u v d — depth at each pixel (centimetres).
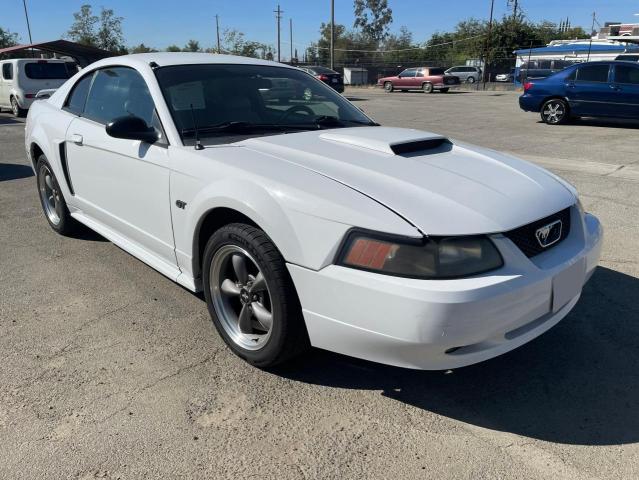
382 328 221
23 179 745
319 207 235
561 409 257
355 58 7575
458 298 211
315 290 238
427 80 3169
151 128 327
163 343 313
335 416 252
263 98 362
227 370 287
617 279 396
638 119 1239
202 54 395
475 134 1163
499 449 230
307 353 298
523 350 307
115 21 4794
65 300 367
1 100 1666
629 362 295
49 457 224
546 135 1144
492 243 225
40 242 483
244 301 285
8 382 275
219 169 278
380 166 266
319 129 350
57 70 1636
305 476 215
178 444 232
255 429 242
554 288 242
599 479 213
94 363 292
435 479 214
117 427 242
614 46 3197
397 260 217
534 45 4988
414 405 260
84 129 395
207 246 288
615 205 584
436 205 232
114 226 387
